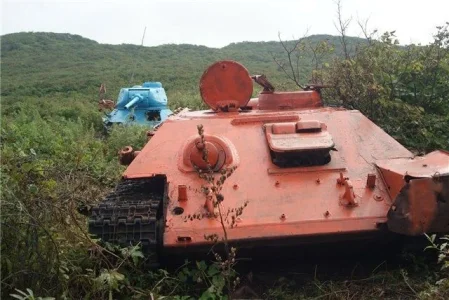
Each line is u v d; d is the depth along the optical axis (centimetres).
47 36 6066
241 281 606
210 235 531
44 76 3944
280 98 783
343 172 625
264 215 576
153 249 553
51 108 2367
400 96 1132
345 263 641
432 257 598
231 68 755
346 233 563
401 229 546
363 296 555
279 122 688
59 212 571
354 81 1095
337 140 668
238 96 759
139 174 628
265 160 637
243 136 666
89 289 529
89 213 636
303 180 615
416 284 564
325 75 1181
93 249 556
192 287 572
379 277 582
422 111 1064
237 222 567
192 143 639
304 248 589
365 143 665
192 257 582
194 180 615
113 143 1431
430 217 545
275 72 2748
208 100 761
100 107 2108
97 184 938
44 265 515
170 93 2867
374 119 1064
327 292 563
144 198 612
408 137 1044
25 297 457
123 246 552
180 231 561
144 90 1878
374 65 1117
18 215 522
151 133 805
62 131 1611
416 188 540
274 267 635
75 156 1125
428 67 1123
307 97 786
